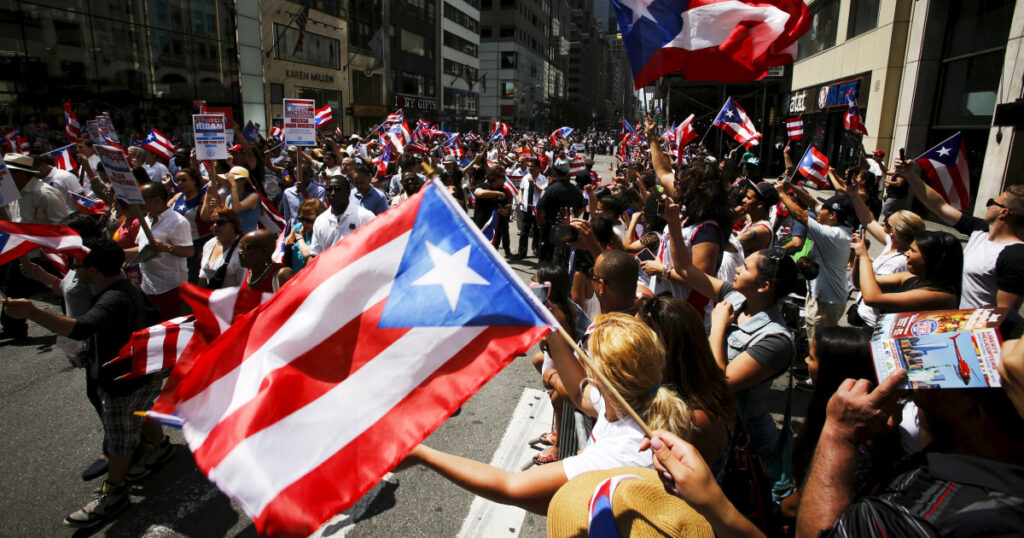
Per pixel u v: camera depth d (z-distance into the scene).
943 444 1.45
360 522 3.53
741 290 2.97
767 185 5.63
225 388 1.92
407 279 1.98
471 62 79.88
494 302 1.91
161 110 27.67
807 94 25.14
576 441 3.18
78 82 23.88
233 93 31.98
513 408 5.04
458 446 4.36
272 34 36.22
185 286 2.58
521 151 14.86
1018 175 10.91
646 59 4.41
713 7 4.28
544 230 8.58
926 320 1.38
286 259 6.07
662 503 1.57
